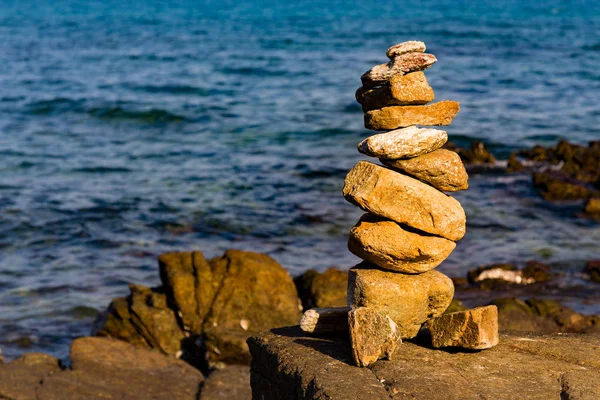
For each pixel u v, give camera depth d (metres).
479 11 113.81
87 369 11.20
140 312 13.19
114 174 25.28
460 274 17.38
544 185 23.73
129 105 36.66
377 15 104.69
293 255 18.27
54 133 31.97
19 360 11.73
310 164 26.64
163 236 19.48
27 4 130.12
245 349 12.33
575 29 81.88
